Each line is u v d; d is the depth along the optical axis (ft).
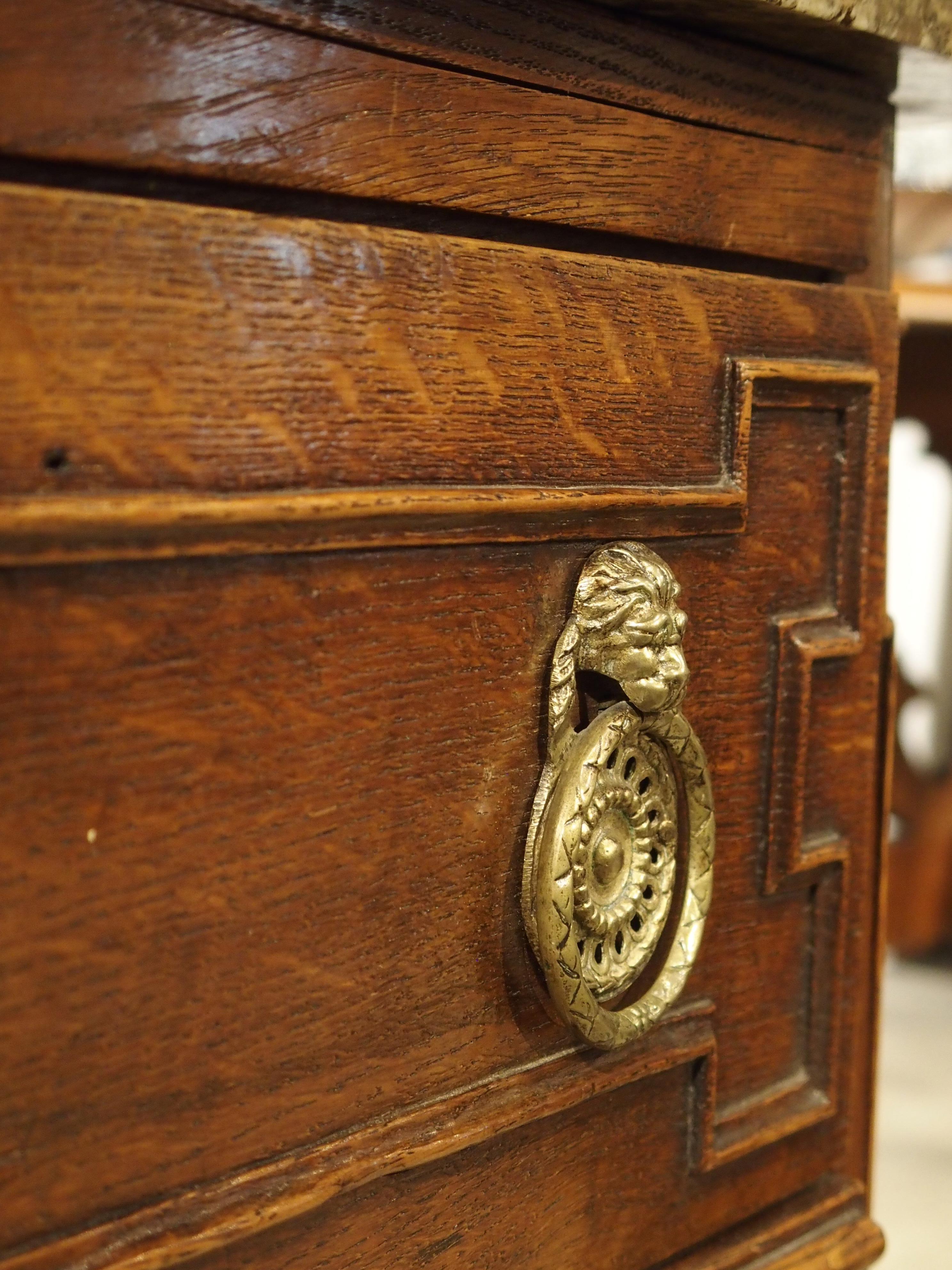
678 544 2.28
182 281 1.60
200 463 1.63
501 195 1.94
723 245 2.29
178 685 1.65
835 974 2.68
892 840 6.70
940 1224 4.50
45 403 1.49
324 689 1.80
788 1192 2.69
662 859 2.26
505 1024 2.10
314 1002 1.84
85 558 1.53
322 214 1.80
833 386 2.47
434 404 1.86
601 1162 2.30
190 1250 1.68
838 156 2.48
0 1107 1.55
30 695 1.53
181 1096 1.71
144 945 1.65
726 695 2.40
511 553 2.01
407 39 1.80
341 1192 1.86
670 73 2.14
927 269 5.84
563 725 2.06
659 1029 2.36
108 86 1.54
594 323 2.06
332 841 1.83
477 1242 2.10
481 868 2.02
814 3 2.07
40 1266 1.58
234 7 1.63
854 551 2.59
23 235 1.47
